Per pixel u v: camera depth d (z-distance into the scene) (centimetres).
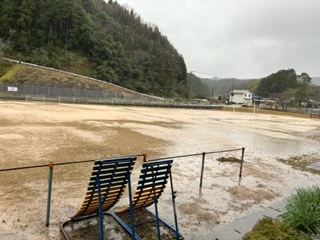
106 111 2820
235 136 1770
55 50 6325
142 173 388
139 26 10200
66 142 1082
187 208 527
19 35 5816
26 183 593
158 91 7825
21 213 448
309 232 417
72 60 6325
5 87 3484
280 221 468
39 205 486
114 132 1463
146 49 9012
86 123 1717
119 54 7469
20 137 1097
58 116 1953
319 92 8400
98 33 7200
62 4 6644
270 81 9725
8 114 1783
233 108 5550
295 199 486
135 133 1495
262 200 608
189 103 5669
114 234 401
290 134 2209
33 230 397
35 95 3553
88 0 8550
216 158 1005
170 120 2503
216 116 3647
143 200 433
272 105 7069
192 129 1939
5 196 514
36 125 1451
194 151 1131
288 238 404
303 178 838
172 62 9388
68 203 504
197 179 721
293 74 9406
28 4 6016
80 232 396
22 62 5128
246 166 921
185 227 448
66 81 4919
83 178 659
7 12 5916
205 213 512
